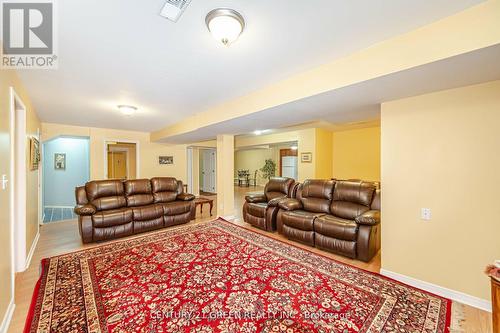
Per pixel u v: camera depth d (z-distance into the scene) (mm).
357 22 1541
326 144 6090
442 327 1677
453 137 2078
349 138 6070
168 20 1504
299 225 3412
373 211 3082
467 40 1412
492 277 1308
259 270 2547
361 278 2404
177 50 1909
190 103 3539
